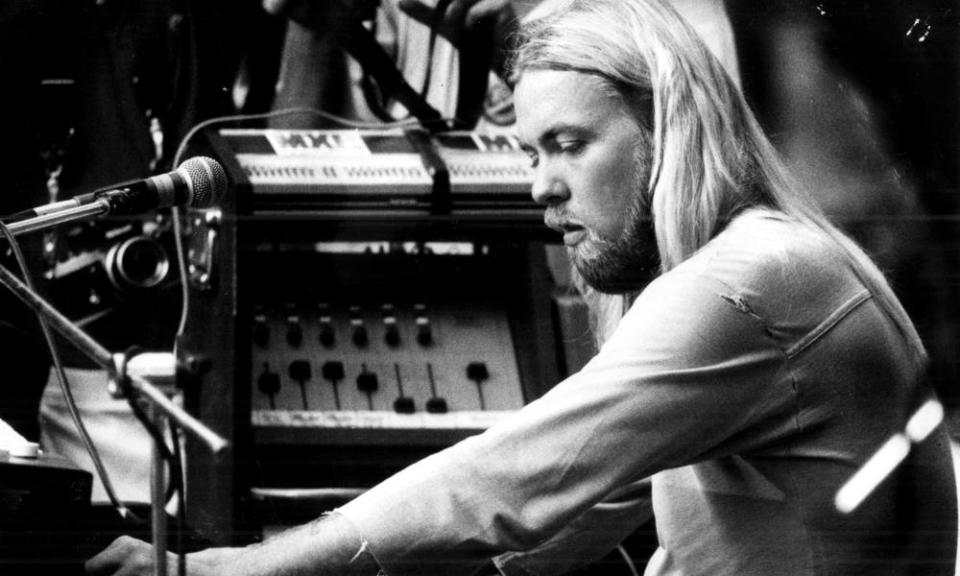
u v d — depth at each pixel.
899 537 2.24
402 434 3.53
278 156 3.50
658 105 2.28
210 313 3.46
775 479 2.21
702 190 2.27
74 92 4.43
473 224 3.58
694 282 2.12
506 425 2.05
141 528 2.28
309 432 3.46
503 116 4.52
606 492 2.03
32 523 2.12
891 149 4.57
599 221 2.33
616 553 3.49
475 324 3.71
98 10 4.46
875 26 4.61
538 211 3.59
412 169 3.54
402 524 1.98
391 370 3.61
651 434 2.04
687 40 2.36
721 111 2.33
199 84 4.73
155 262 3.82
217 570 1.96
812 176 4.55
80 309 4.15
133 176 4.59
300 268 3.62
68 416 4.05
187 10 4.65
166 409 1.76
